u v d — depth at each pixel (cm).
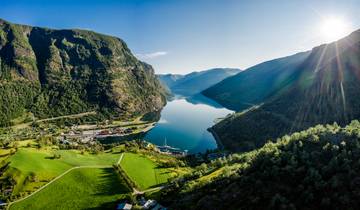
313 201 7762
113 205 12938
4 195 13588
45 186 14425
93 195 13775
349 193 7575
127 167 17150
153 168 17575
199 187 11194
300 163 9400
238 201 8856
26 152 17075
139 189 14438
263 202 8362
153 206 11800
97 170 16400
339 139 10075
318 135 10988
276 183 8856
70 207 12850
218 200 9294
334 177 8062
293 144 10850
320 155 9512
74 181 15025
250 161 11525
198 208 9388
